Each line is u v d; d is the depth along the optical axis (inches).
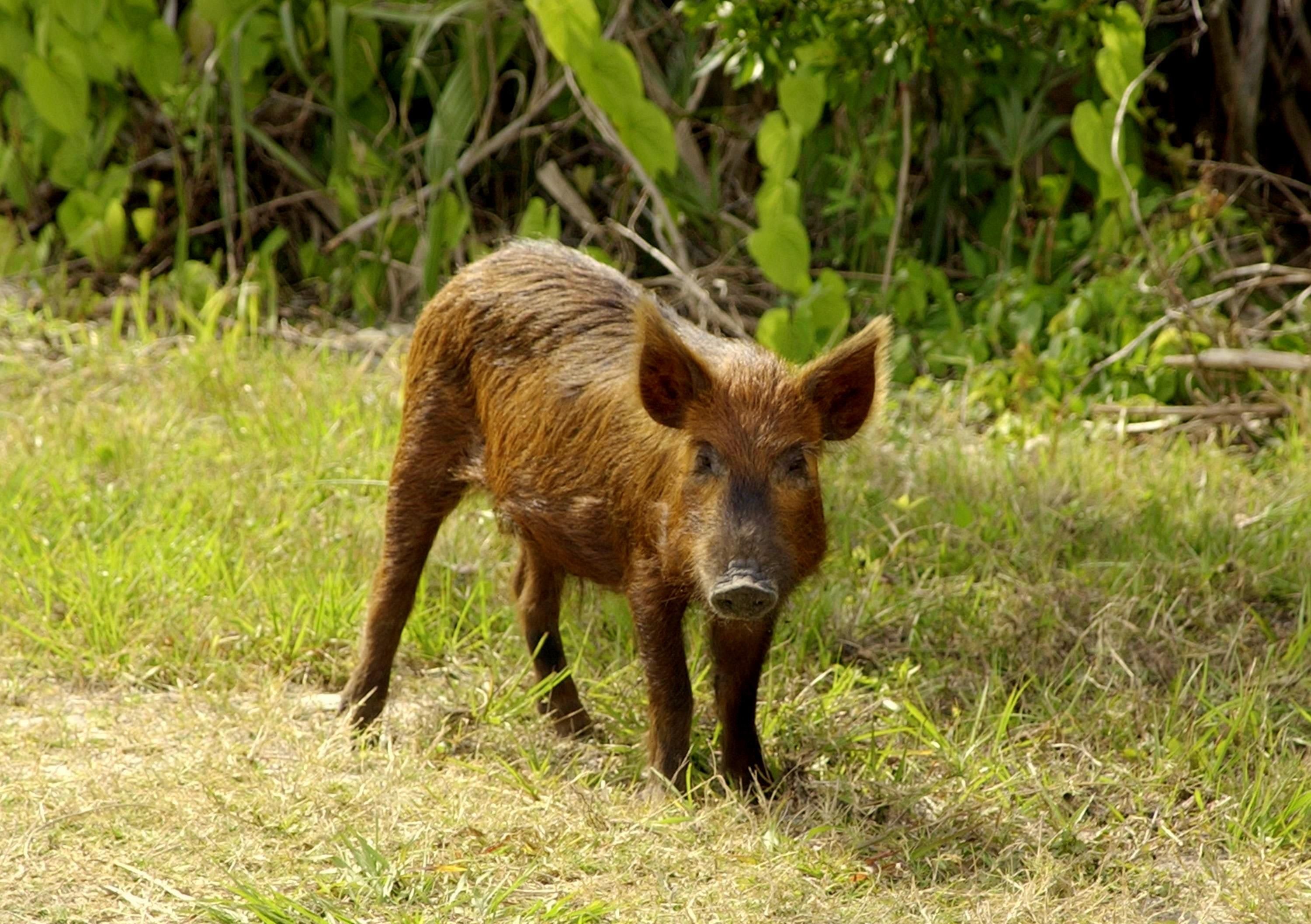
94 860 278.4
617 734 352.2
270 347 593.0
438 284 644.7
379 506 455.8
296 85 695.7
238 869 277.4
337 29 641.6
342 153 649.0
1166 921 279.0
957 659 393.1
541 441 337.1
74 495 450.0
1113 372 561.3
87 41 642.8
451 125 637.3
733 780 323.9
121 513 436.8
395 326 631.8
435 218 623.5
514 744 342.3
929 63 526.3
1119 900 283.1
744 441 298.8
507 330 348.8
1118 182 587.5
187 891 269.9
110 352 573.9
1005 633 397.1
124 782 306.3
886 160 625.0
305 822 293.7
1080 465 489.7
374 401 535.8
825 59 541.0
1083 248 624.4
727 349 333.7
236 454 483.2
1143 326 575.8
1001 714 360.5
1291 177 682.8
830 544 427.8
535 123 683.4
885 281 597.6
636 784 326.3
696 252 668.7
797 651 384.5
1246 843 304.2
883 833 305.0
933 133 657.0
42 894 266.4
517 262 359.3
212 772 313.9
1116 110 586.2
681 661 320.5
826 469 480.7
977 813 313.6
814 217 664.4
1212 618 405.7
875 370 314.5
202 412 534.0
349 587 403.9
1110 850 303.6
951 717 366.6
